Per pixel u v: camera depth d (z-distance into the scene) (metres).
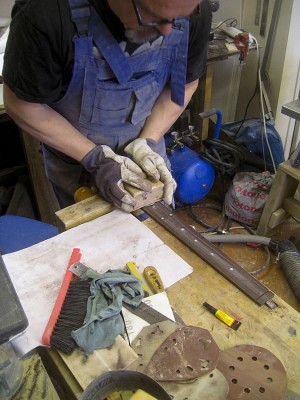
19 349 0.64
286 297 1.63
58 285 0.76
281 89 2.04
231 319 0.72
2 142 1.86
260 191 1.90
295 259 1.57
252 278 0.79
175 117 1.17
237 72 2.28
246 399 0.60
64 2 0.77
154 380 0.56
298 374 0.65
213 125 2.24
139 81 0.96
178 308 0.75
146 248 0.85
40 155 1.64
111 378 0.57
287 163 1.67
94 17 0.80
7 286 0.55
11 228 1.08
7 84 0.88
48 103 1.00
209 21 0.98
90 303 0.70
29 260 0.80
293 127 2.20
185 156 1.91
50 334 0.66
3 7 1.66
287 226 1.95
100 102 0.98
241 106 2.39
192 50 1.02
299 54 1.94
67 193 1.36
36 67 0.82
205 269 0.82
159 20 0.70
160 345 0.66
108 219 0.92
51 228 1.09
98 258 0.82
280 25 1.89
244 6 2.08
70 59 0.86
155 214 0.95
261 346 0.69
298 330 0.71
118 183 0.94
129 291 0.73
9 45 0.83
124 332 0.68
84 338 0.64
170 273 0.80
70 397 0.63
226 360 0.65
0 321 0.51
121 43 0.86
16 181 1.91
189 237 0.89
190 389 0.61
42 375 0.56
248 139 2.15
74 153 1.04
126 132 1.12
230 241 1.74
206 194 2.06
